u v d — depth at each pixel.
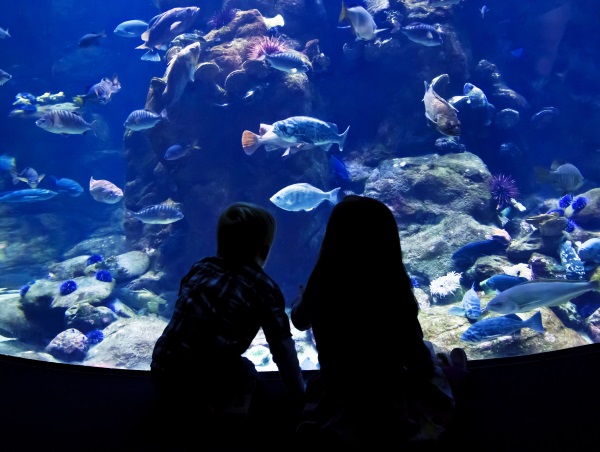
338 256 1.77
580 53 16.22
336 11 14.26
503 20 15.12
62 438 2.05
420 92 13.16
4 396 2.37
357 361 1.74
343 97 14.00
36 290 9.94
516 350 6.60
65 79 23.33
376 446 1.70
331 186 12.55
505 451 1.86
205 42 12.57
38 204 18.27
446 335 7.03
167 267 11.92
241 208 2.00
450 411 1.81
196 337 1.86
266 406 2.20
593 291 8.44
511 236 11.05
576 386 2.26
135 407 2.30
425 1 13.55
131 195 13.38
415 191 11.56
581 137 15.62
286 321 1.95
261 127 10.36
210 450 1.94
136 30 14.57
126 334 8.74
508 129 14.06
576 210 10.67
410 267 10.44
